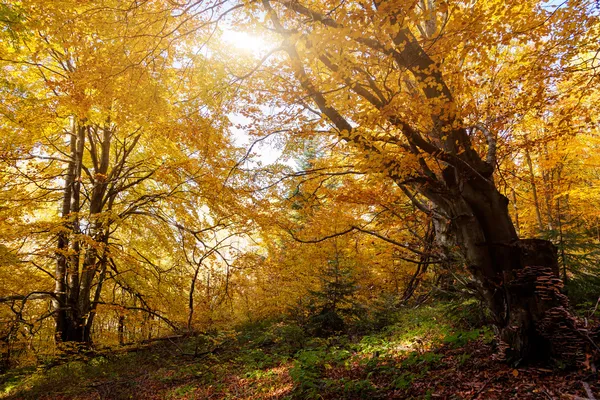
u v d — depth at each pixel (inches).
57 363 416.8
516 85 236.7
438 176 265.7
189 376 346.6
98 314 533.3
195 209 490.6
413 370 231.3
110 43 266.1
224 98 279.7
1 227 388.8
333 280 461.4
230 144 376.2
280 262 505.4
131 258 480.1
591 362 183.0
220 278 502.9
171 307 535.5
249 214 409.4
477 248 227.6
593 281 294.0
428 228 435.8
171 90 366.6
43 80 443.2
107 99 295.3
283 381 279.7
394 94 202.1
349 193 291.1
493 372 201.6
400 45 180.7
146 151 584.1
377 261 555.8
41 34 277.1
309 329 431.5
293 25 229.3
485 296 229.8
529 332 202.2
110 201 558.6
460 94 239.1
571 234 326.3
